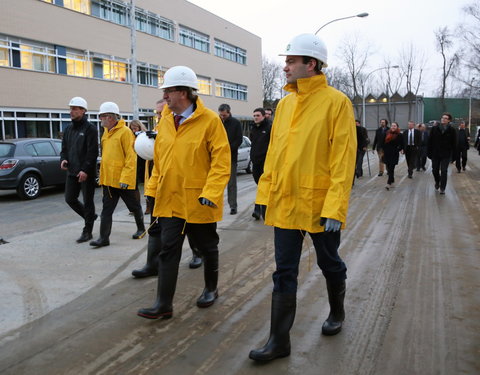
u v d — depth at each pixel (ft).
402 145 34.68
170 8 102.94
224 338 10.07
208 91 122.42
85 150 18.22
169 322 10.90
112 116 17.51
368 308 11.68
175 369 8.78
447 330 10.38
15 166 33.12
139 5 91.91
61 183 37.14
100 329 10.55
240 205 27.96
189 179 10.80
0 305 12.05
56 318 11.19
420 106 189.06
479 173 47.52
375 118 195.72
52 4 70.49
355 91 194.39
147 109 95.35
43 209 29.19
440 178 33.94
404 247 17.72
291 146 8.91
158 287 11.03
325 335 10.16
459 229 20.79
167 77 10.84
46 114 70.38
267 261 15.84
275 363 8.97
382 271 14.71
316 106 8.77
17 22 64.64
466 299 12.25
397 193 32.78
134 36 65.26
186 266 15.31
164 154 10.97
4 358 9.23
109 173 17.54
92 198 18.76
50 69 71.00
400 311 11.47
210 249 11.78
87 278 14.20
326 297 12.48
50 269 15.12
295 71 8.86
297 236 9.04
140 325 10.75
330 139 8.68
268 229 20.88
